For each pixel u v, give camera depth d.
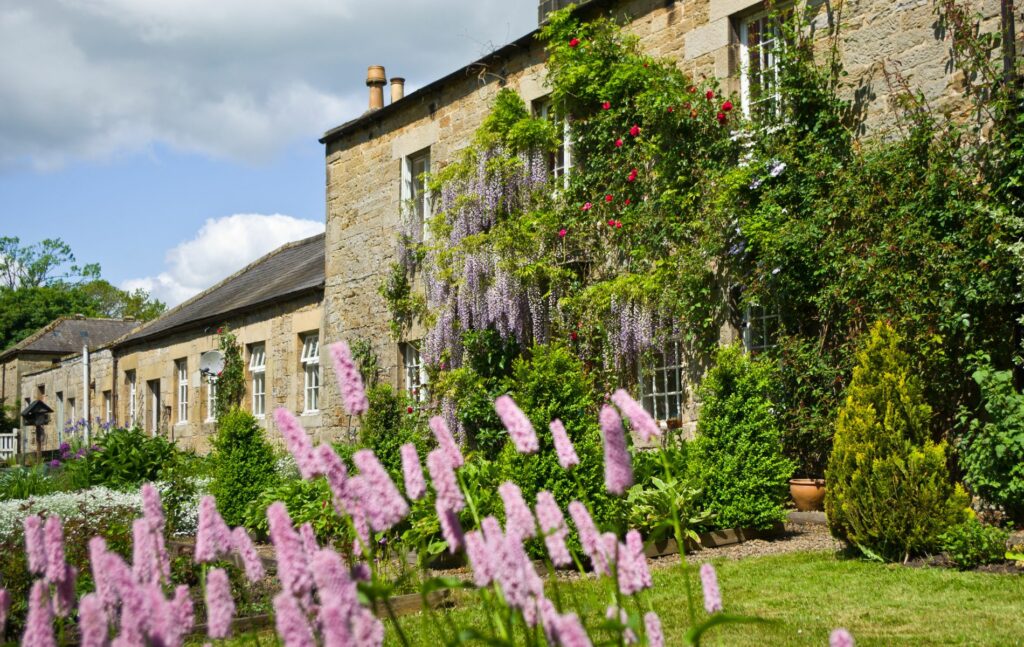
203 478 12.77
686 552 7.81
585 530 2.13
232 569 6.41
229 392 18.98
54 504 8.76
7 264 57.97
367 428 11.20
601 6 11.60
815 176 8.85
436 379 12.72
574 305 10.97
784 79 9.14
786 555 7.23
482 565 1.87
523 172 12.00
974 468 6.98
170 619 1.85
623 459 1.97
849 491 6.82
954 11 8.05
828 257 8.63
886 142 8.58
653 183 10.49
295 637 1.63
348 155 15.98
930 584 5.82
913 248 7.88
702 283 9.95
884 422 6.73
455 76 13.45
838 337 8.71
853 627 4.97
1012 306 7.47
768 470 8.22
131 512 8.12
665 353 10.42
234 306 19.06
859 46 8.90
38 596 1.90
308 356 17.11
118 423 25.00
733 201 9.48
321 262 18.80
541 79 12.20
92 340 37.31
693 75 10.50
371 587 1.91
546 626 1.89
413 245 14.16
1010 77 7.67
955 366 7.72
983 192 7.60
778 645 4.69
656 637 2.05
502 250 11.66
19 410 34.00
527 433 2.02
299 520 8.88
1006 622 4.85
